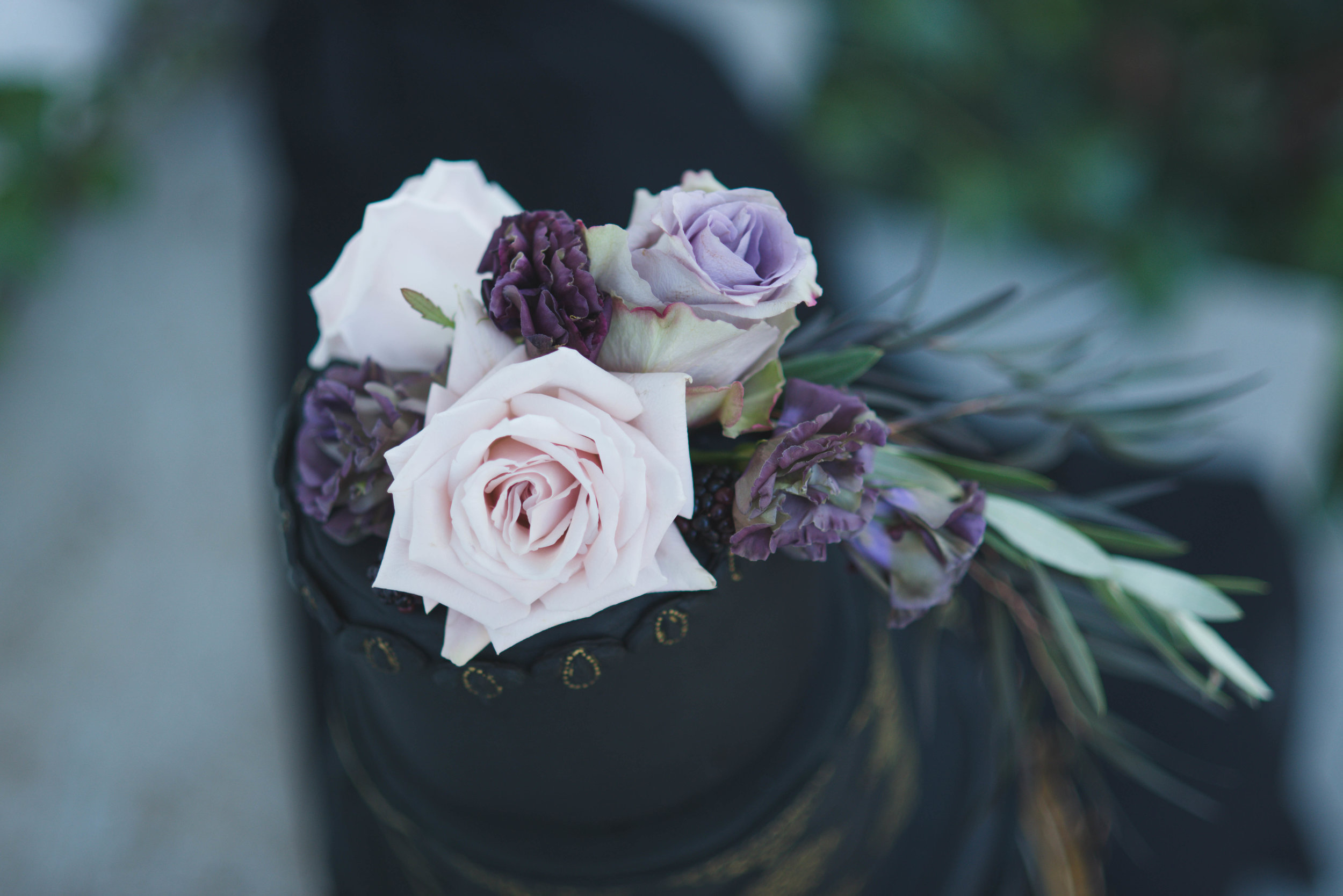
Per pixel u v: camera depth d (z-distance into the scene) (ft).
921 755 2.38
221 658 4.38
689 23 3.99
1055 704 2.47
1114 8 5.08
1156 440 2.29
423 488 1.53
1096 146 5.11
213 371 5.05
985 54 5.07
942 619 2.20
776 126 3.84
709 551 1.70
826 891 2.12
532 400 1.53
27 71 4.59
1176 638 1.94
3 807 4.05
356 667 1.94
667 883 1.94
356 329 1.70
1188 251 5.17
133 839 3.98
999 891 2.35
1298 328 5.15
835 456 1.60
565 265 1.58
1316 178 5.24
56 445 4.88
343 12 3.30
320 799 2.60
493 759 1.84
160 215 5.45
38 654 4.40
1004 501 1.89
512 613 1.55
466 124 3.18
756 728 1.92
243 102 5.64
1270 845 3.45
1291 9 4.90
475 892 2.02
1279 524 3.68
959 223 5.12
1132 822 3.24
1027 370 2.16
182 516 4.70
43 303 5.22
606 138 3.23
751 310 1.58
